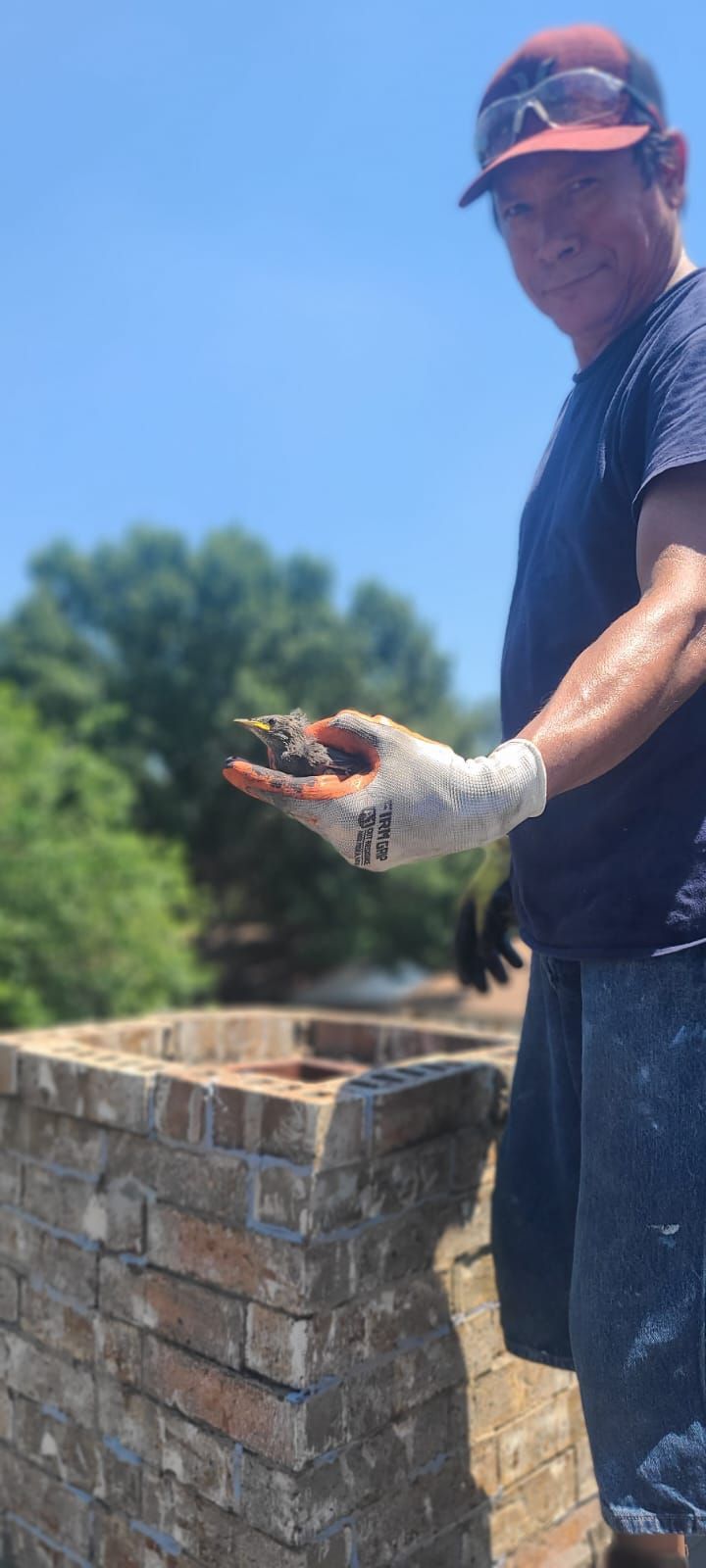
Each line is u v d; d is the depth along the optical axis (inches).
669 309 34.4
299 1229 36.8
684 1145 30.7
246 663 420.8
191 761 415.8
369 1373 39.1
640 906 32.3
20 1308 48.5
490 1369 44.8
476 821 26.6
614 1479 30.8
